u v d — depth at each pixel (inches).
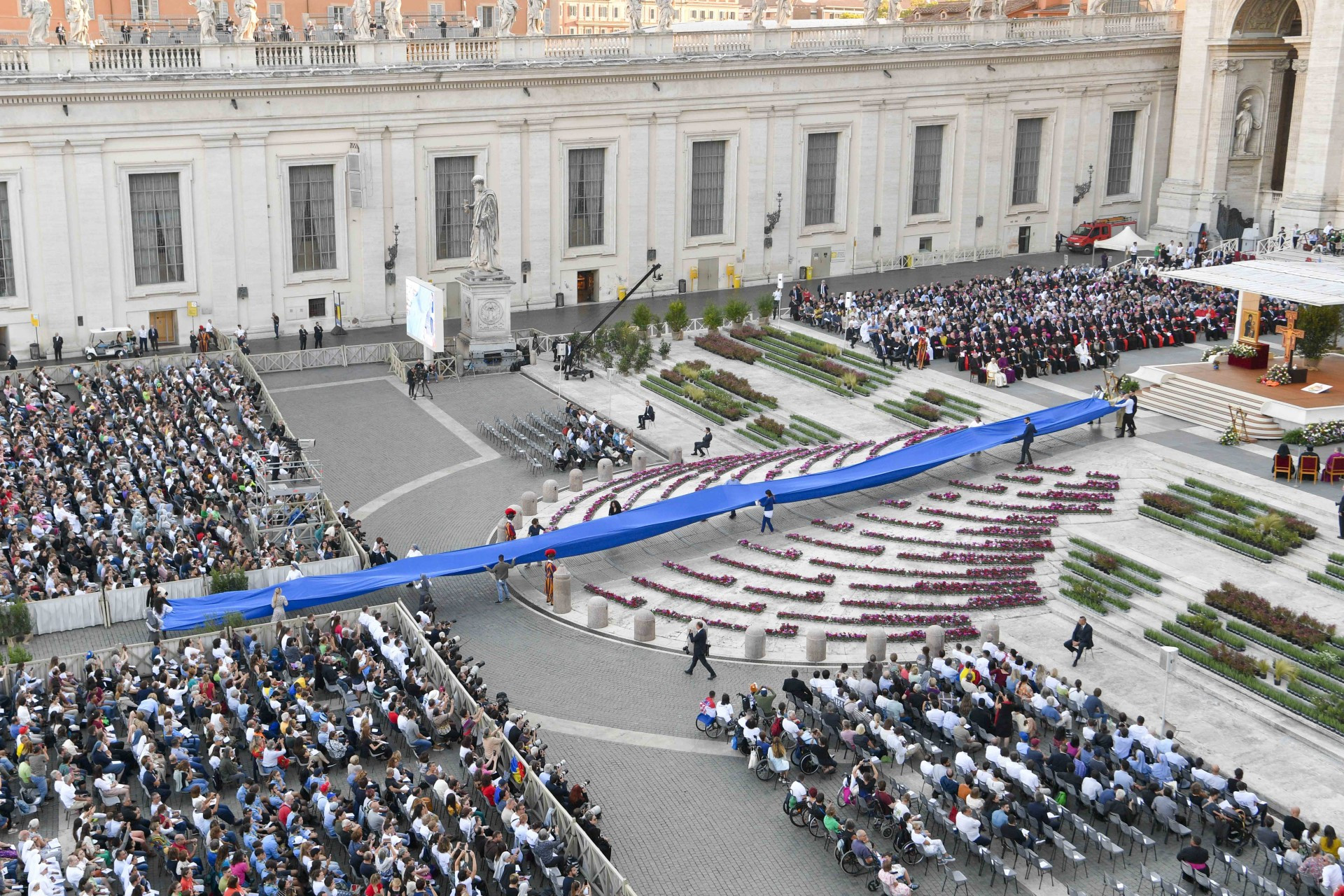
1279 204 3998.5
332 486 2399.1
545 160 3494.1
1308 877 1279.5
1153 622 1855.3
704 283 3804.1
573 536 2036.2
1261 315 2984.7
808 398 2817.4
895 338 2925.7
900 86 3870.6
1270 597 1860.2
